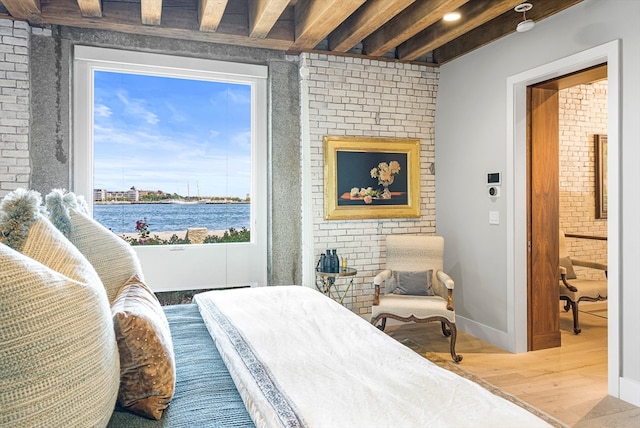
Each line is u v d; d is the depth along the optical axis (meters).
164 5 3.53
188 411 1.30
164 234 3.92
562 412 2.66
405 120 4.59
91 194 3.69
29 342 0.87
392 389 1.26
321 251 4.29
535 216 3.80
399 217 4.56
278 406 1.16
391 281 4.10
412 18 3.59
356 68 4.35
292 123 4.20
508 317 3.79
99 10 3.22
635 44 2.74
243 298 2.38
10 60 3.33
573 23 3.16
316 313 2.08
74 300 0.99
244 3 3.75
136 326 1.29
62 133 3.53
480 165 4.10
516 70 3.68
